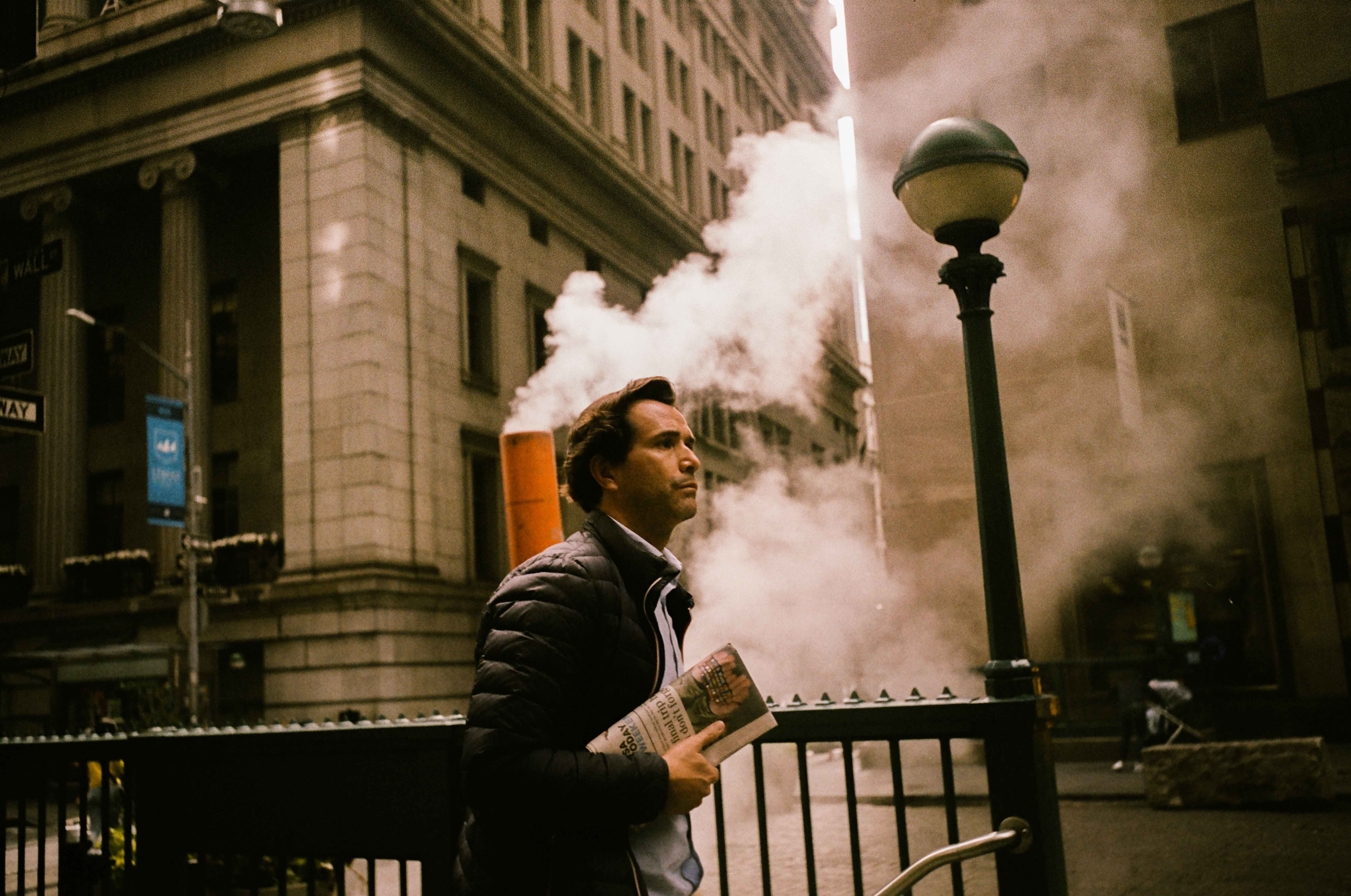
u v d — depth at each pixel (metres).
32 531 28.84
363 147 23.27
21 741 3.93
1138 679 13.10
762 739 2.68
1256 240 14.19
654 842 1.93
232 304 27.17
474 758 1.72
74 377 27.30
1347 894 6.62
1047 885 2.34
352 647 22.09
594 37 32.66
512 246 28.25
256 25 8.37
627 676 1.88
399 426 23.36
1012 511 3.08
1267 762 10.07
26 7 6.82
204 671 22.48
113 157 26.52
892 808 11.30
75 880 3.71
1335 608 13.41
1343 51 13.77
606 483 2.13
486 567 26.30
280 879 3.20
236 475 26.31
